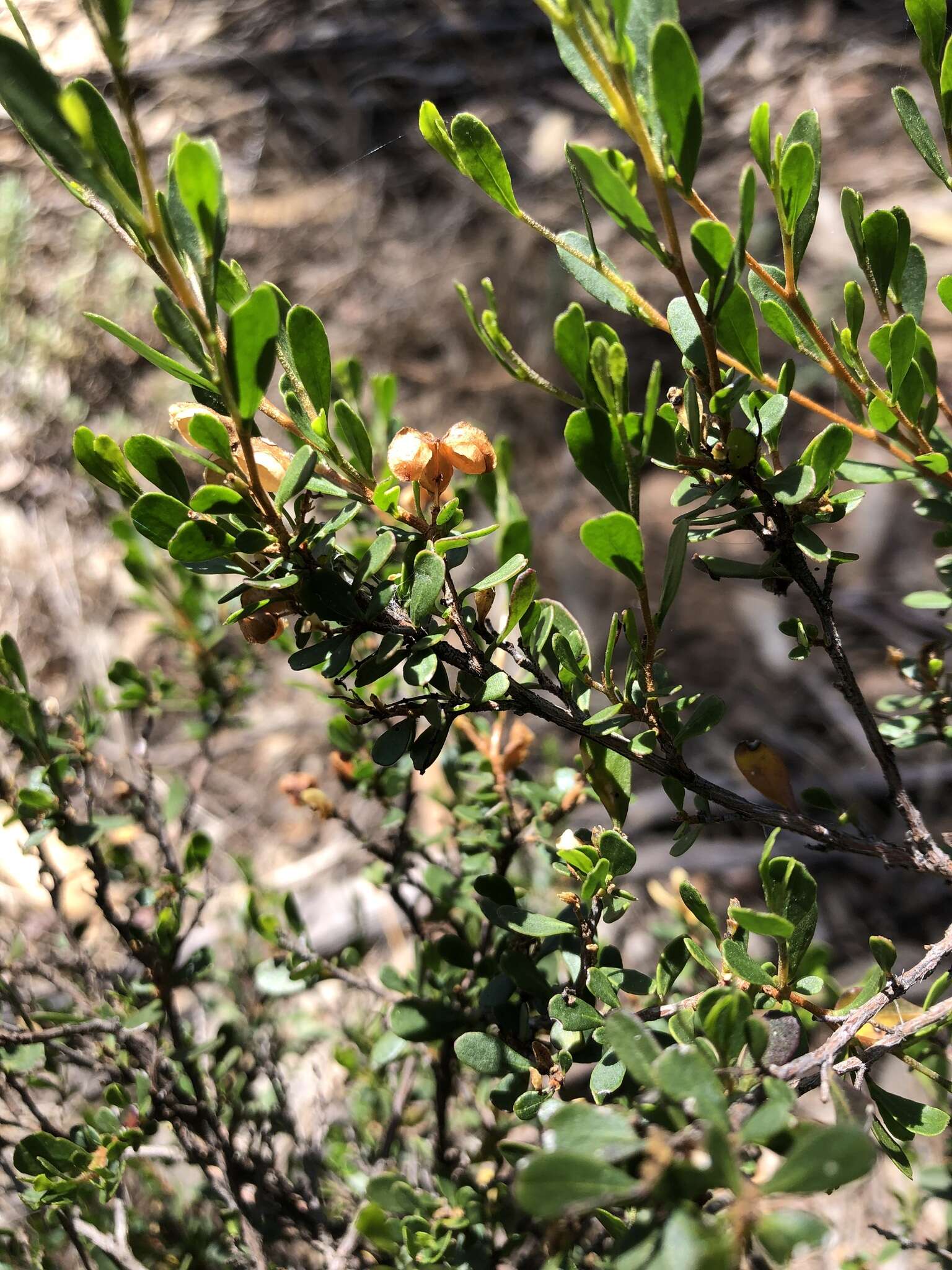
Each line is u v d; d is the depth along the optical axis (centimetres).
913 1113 11
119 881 21
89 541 50
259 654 28
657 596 46
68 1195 15
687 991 21
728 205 57
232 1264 19
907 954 34
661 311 54
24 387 53
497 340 12
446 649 12
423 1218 15
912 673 17
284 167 65
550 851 17
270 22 71
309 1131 24
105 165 9
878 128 58
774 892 11
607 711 11
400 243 61
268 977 19
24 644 47
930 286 51
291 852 40
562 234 13
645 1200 8
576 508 50
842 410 46
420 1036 16
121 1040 19
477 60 68
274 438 21
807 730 42
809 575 13
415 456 11
